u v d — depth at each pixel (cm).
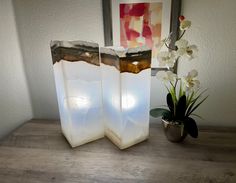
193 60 77
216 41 74
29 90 92
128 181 56
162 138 77
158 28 74
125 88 63
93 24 78
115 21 75
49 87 90
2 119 80
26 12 79
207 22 72
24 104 91
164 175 58
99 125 75
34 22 80
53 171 60
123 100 64
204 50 76
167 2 70
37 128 85
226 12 70
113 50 60
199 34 74
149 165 62
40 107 95
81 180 57
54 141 76
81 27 79
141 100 68
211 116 85
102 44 80
